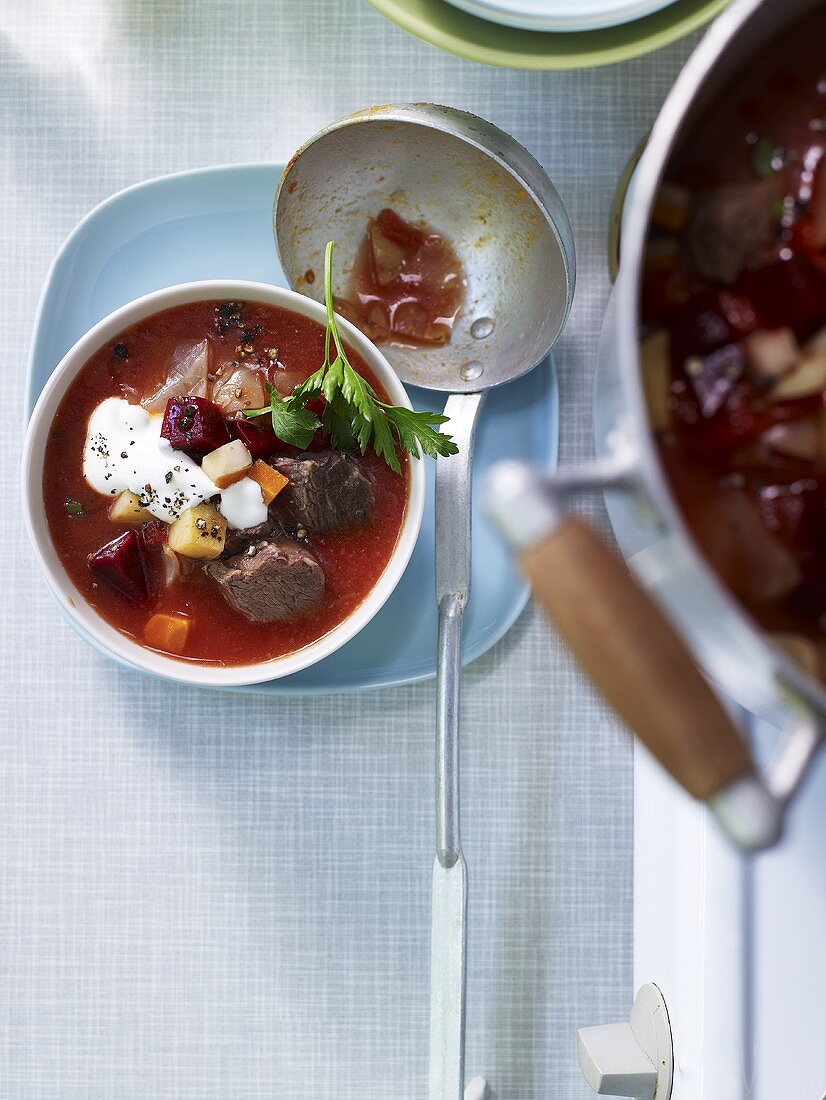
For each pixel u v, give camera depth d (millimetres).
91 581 654
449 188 656
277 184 669
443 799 654
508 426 679
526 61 642
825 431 478
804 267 481
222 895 704
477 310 669
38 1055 705
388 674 680
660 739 432
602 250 689
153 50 690
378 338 672
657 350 481
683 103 453
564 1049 699
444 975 653
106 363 648
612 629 425
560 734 699
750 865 586
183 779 702
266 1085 704
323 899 703
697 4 643
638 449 440
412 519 642
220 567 647
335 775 701
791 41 485
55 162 692
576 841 699
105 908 704
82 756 701
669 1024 626
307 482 640
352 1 688
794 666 440
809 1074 589
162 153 691
